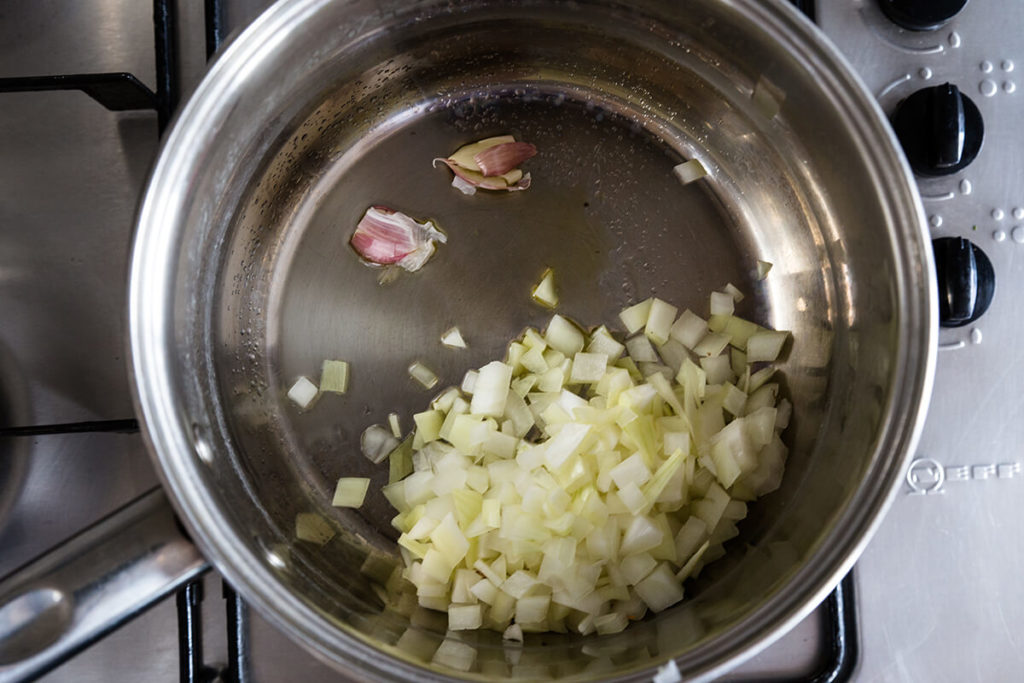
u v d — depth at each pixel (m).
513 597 0.30
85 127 0.32
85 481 0.31
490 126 0.34
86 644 0.24
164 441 0.26
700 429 0.32
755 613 0.26
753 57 0.29
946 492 0.29
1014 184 0.30
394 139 0.34
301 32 0.28
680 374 0.33
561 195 0.33
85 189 0.32
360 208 0.33
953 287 0.28
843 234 0.30
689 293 0.33
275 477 0.32
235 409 0.32
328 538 0.32
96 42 0.32
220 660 0.30
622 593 0.30
